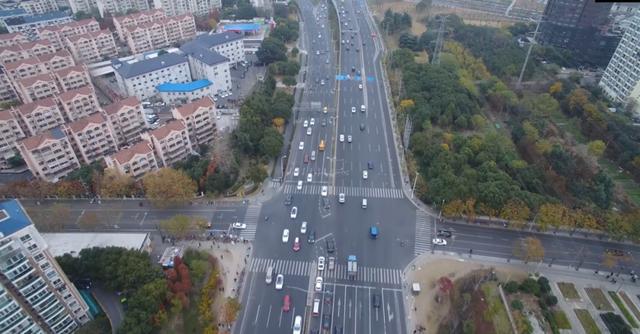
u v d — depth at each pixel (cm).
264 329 12538
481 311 13025
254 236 15825
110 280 13112
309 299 13500
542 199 15850
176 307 12269
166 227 14900
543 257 15000
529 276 14300
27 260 9675
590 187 17600
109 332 12088
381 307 13250
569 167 18612
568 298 13588
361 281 14100
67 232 15462
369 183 18762
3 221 9244
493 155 18612
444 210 16025
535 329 12500
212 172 17825
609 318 12850
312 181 18825
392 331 12575
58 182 17450
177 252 14788
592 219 15188
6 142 19825
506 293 13575
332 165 19938
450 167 17738
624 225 14838
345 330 12550
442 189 16538
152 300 12044
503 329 12494
